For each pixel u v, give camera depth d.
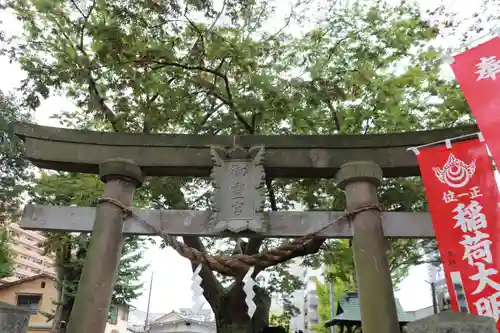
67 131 7.01
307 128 11.27
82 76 9.34
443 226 5.61
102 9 9.11
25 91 9.42
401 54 10.73
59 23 9.49
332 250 12.93
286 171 6.87
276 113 10.05
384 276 5.75
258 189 6.47
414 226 6.21
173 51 9.85
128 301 20.70
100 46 8.40
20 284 26.38
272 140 6.93
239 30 10.20
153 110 9.73
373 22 10.68
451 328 3.90
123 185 6.59
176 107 10.15
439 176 5.93
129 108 10.06
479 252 5.28
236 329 10.02
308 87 9.45
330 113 11.65
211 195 6.47
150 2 8.98
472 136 6.04
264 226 6.20
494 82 5.70
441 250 5.50
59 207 6.57
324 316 29.88
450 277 5.32
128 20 9.14
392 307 5.59
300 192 12.45
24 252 50.06
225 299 10.42
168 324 26.83
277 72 10.65
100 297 5.77
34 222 6.44
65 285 17.42
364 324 5.55
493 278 5.09
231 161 6.72
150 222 6.39
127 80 9.56
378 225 6.12
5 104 14.06
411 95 11.23
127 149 6.93
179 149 6.93
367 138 6.85
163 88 9.81
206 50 9.94
